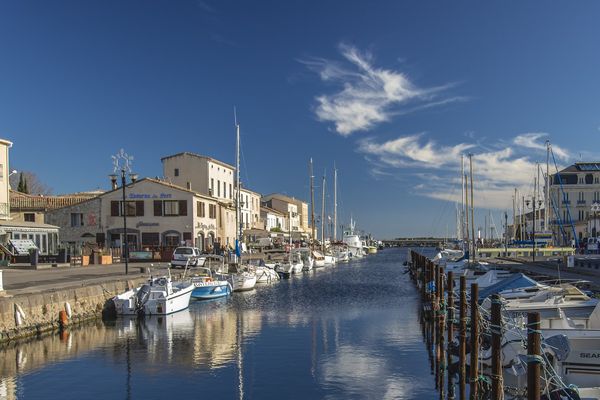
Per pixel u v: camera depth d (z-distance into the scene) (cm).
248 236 8262
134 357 2059
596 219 7731
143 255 5566
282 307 3478
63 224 6112
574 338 1435
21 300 2283
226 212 7288
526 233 8600
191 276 4141
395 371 1870
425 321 2888
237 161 5344
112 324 2795
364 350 2181
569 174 10331
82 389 1669
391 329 2650
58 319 2531
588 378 1416
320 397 1595
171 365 1942
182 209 6022
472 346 1355
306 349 2200
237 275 4522
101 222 6078
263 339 2402
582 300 2053
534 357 926
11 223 4769
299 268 6656
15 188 9000
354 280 5653
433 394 1628
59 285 2878
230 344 2297
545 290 2214
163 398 1585
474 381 1347
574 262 4731
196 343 2314
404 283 5297
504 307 1909
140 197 6056
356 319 2955
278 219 10912
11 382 1738
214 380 1761
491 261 6031
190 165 7169
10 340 2202
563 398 1232
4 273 3884
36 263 4369
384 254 15212
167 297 3091
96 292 2934
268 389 1666
